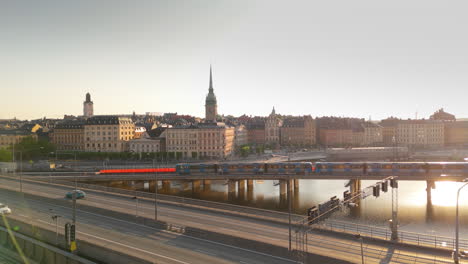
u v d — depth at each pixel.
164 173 151.62
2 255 65.69
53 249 58.78
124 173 155.25
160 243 59.97
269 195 136.00
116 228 68.75
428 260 52.53
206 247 57.91
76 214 79.69
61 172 156.38
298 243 58.22
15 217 76.00
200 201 87.56
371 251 55.75
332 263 50.59
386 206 110.94
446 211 105.06
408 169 122.38
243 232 64.88
